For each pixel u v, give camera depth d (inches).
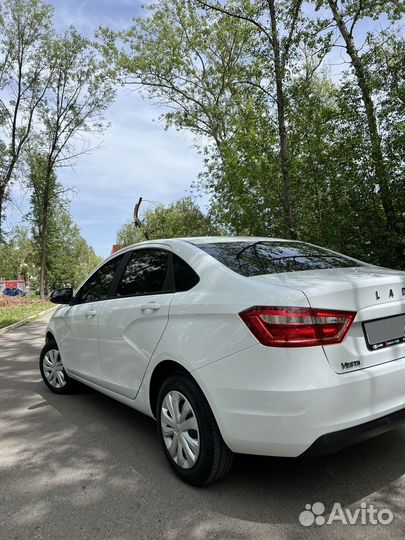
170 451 130.3
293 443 102.5
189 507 114.1
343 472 129.6
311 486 122.7
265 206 476.7
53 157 1099.9
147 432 167.2
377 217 376.2
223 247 145.9
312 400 101.3
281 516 109.2
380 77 381.4
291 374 102.5
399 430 157.4
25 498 121.6
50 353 221.1
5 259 2351.1
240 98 724.7
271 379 104.0
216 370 113.3
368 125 379.9
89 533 104.9
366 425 107.2
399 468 130.7
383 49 385.4
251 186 478.0
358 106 385.4
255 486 123.5
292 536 101.5
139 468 137.2
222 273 125.8
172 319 131.2
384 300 116.6
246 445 109.0
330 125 398.9
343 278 118.7
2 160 1005.8
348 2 434.0
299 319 103.9
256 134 482.9
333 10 439.2
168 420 130.6
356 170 378.0
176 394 127.6
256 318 107.3
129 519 110.0
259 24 458.0
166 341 130.1
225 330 113.6
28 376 263.9
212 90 930.7
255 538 101.1
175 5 877.2
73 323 191.5
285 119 453.7
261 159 471.2
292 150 441.1
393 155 361.4
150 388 140.1
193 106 980.6
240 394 108.3
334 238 386.3
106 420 181.2
